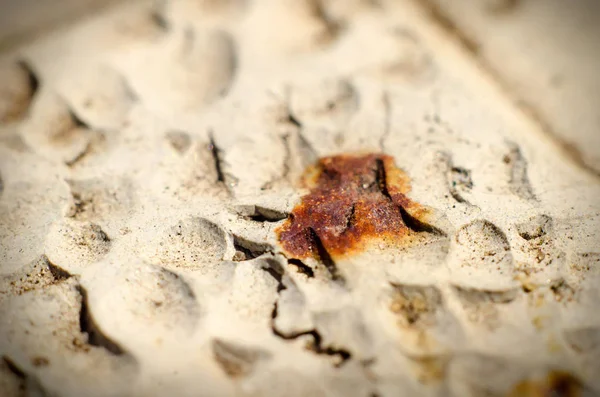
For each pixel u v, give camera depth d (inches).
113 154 9.5
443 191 9.2
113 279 9.1
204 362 9.1
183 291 9.1
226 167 9.4
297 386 9.0
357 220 9.2
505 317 9.0
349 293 9.1
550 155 9.4
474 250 9.1
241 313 9.1
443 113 9.6
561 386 8.9
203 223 9.2
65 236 9.2
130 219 9.2
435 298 9.1
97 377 9.0
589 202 9.2
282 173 9.3
